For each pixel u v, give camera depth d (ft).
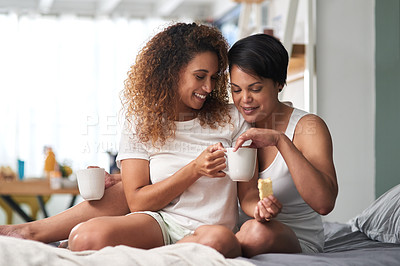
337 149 10.41
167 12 21.22
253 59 5.17
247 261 3.97
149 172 5.34
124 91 5.65
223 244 4.26
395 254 4.59
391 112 9.48
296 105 11.25
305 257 4.26
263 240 4.61
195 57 5.18
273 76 5.26
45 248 3.77
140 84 5.40
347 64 10.48
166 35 5.40
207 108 5.55
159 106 5.30
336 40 10.52
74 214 5.43
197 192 5.12
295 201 5.54
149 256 3.76
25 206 18.40
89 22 21.03
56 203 20.06
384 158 9.70
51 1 19.74
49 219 5.41
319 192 4.82
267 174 5.53
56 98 20.40
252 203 5.27
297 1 10.63
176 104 5.39
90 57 20.85
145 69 5.38
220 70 5.45
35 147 20.11
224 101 5.70
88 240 4.32
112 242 4.37
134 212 5.04
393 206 6.49
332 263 4.12
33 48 20.34
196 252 3.93
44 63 20.42
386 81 9.64
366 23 10.32
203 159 4.78
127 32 21.38
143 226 4.72
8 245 3.69
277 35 13.73
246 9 13.71
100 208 5.46
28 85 20.21
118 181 5.81
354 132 10.35
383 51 9.75
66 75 20.57
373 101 10.15
